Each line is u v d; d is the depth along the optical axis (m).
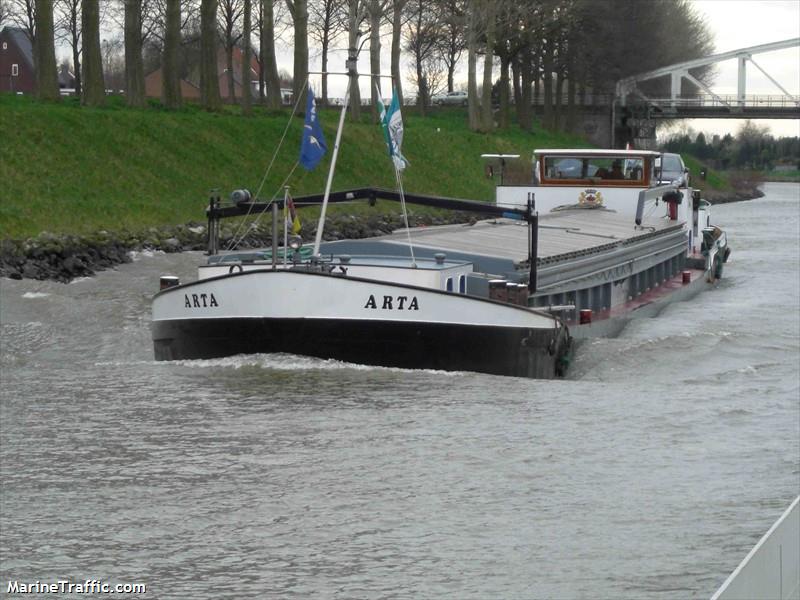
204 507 31.75
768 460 36.47
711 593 26.12
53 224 96.50
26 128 111.38
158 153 122.31
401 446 37.38
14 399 44.00
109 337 59.50
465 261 52.41
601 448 37.53
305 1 152.50
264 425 39.75
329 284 46.81
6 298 71.69
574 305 58.00
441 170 171.62
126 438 38.38
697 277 86.12
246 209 53.53
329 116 165.12
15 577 27.20
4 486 33.56
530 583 26.70
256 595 26.19
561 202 83.25
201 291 48.16
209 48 147.75
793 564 20.52
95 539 29.48
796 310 74.50
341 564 27.86
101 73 131.75
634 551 28.59
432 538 29.48
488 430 39.44
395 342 46.84
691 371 52.09
